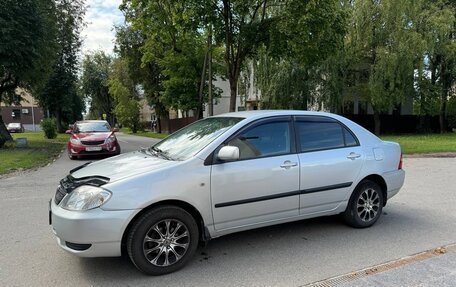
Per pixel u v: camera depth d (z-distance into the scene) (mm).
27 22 17719
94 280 3857
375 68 24188
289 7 16078
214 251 4625
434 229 5430
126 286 3725
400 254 4457
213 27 17797
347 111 30984
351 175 5258
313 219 5930
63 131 40781
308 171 4848
